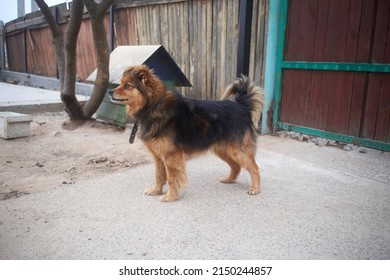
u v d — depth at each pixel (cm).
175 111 343
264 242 273
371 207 336
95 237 279
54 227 295
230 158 395
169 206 338
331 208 333
